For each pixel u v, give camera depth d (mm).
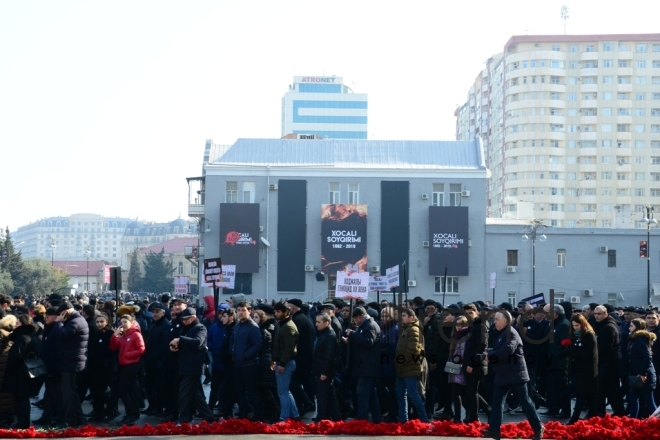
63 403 17672
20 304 23094
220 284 29234
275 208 66438
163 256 176375
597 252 66938
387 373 17438
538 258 67000
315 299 65625
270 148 69188
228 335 19156
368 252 66188
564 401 19781
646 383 17438
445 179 66812
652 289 66750
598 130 140000
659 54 140125
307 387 20156
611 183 140000
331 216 65562
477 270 66500
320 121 180125
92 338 19156
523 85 140000
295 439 15945
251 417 18438
